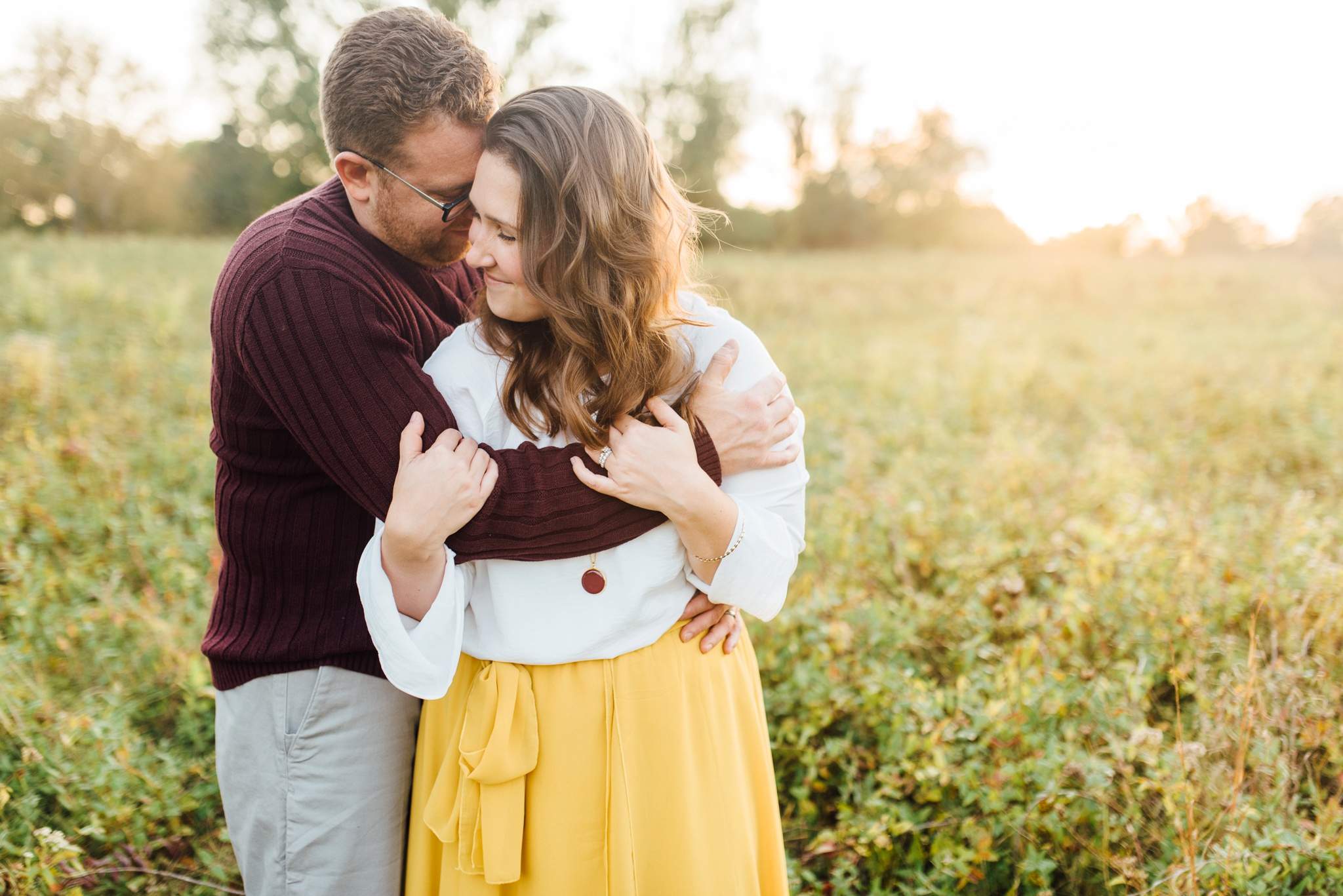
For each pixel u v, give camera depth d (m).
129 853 1.99
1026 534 3.50
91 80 30.62
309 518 1.45
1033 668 2.41
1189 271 17.05
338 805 1.48
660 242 1.29
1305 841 1.80
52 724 2.20
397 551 1.22
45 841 1.79
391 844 1.54
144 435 4.54
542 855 1.35
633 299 1.28
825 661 2.48
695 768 1.41
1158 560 3.03
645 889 1.36
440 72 1.32
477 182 1.25
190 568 3.11
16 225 31.31
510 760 1.31
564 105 1.22
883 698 2.33
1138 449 5.21
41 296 8.13
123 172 31.53
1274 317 11.43
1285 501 3.94
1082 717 2.24
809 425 5.39
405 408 1.31
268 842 1.51
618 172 1.22
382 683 1.50
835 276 18.31
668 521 1.36
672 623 1.41
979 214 43.75
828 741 2.24
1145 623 2.67
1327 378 7.26
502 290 1.28
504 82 1.45
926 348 8.60
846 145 41.19
